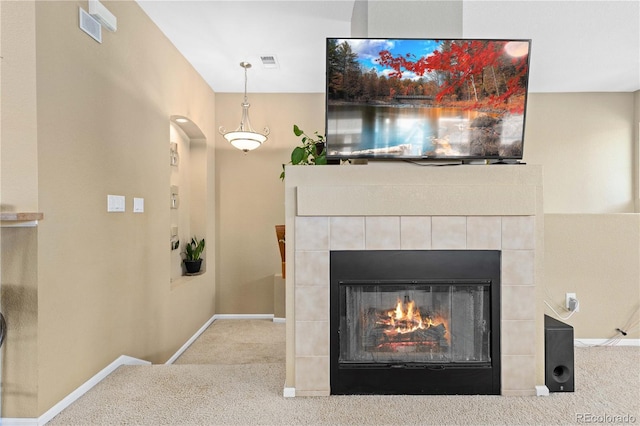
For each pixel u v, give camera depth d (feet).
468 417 5.96
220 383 7.11
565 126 14.56
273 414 6.03
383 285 6.80
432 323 6.88
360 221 6.75
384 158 6.86
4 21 5.69
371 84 6.68
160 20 9.42
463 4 8.75
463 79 6.69
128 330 8.32
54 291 6.06
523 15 9.21
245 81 13.33
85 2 6.81
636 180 14.38
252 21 9.52
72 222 6.47
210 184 14.12
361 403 6.40
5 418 5.74
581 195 14.55
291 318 6.78
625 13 9.08
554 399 6.55
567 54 11.34
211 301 14.23
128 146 8.29
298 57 11.55
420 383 6.71
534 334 6.71
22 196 5.70
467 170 6.82
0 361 5.70
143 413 6.06
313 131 14.56
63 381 6.25
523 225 6.72
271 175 14.64
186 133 13.29
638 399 6.56
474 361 6.75
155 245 9.62
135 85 8.59
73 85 6.49
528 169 6.81
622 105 14.53
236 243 14.70
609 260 9.68
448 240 6.72
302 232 6.72
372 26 7.87
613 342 9.64
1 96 5.68
